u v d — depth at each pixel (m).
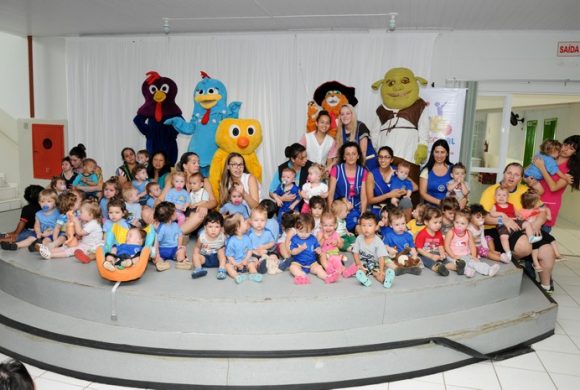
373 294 3.29
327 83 5.59
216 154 5.54
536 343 3.74
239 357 2.96
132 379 3.01
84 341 3.04
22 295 3.66
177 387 2.98
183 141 6.29
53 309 3.45
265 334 3.13
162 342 3.03
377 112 5.55
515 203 4.55
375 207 4.85
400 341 3.14
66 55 6.66
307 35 5.93
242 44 6.10
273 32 6.02
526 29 5.54
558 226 8.49
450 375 3.24
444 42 5.74
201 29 6.03
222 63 6.17
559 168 4.94
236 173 4.51
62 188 4.83
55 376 3.11
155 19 5.56
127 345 2.98
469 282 3.65
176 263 3.82
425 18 5.16
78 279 3.38
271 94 6.11
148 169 5.46
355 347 3.05
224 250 3.67
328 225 3.70
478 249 4.21
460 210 4.07
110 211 3.69
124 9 5.13
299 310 3.14
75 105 6.74
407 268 3.73
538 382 3.17
